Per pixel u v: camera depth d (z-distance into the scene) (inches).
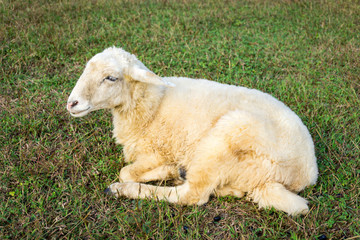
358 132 173.2
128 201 135.0
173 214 129.6
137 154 155.5
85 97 134.6
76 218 124.5
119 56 142.4
